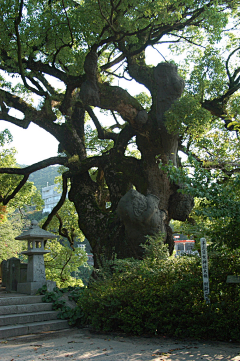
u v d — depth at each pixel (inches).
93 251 505.7
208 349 197.2
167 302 237.9
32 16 515.5
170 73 474.3
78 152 602.5
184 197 480.7
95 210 539.5
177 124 427.8
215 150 495.5
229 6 566.6
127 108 472.4
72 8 504.7
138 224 426.9
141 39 536.7
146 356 188.7
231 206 219.6
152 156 488.7
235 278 219.6
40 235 340.8
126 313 255.3
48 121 608.7
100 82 486.3
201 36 592.7
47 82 649.0
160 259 301.6
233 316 211.6
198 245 256.4
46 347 220.1
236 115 525.3
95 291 284.8
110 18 441.1
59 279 883.4
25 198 866.8
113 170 539.8
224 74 578.9
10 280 382.3
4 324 265.9
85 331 275.9
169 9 473.7
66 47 527.2
